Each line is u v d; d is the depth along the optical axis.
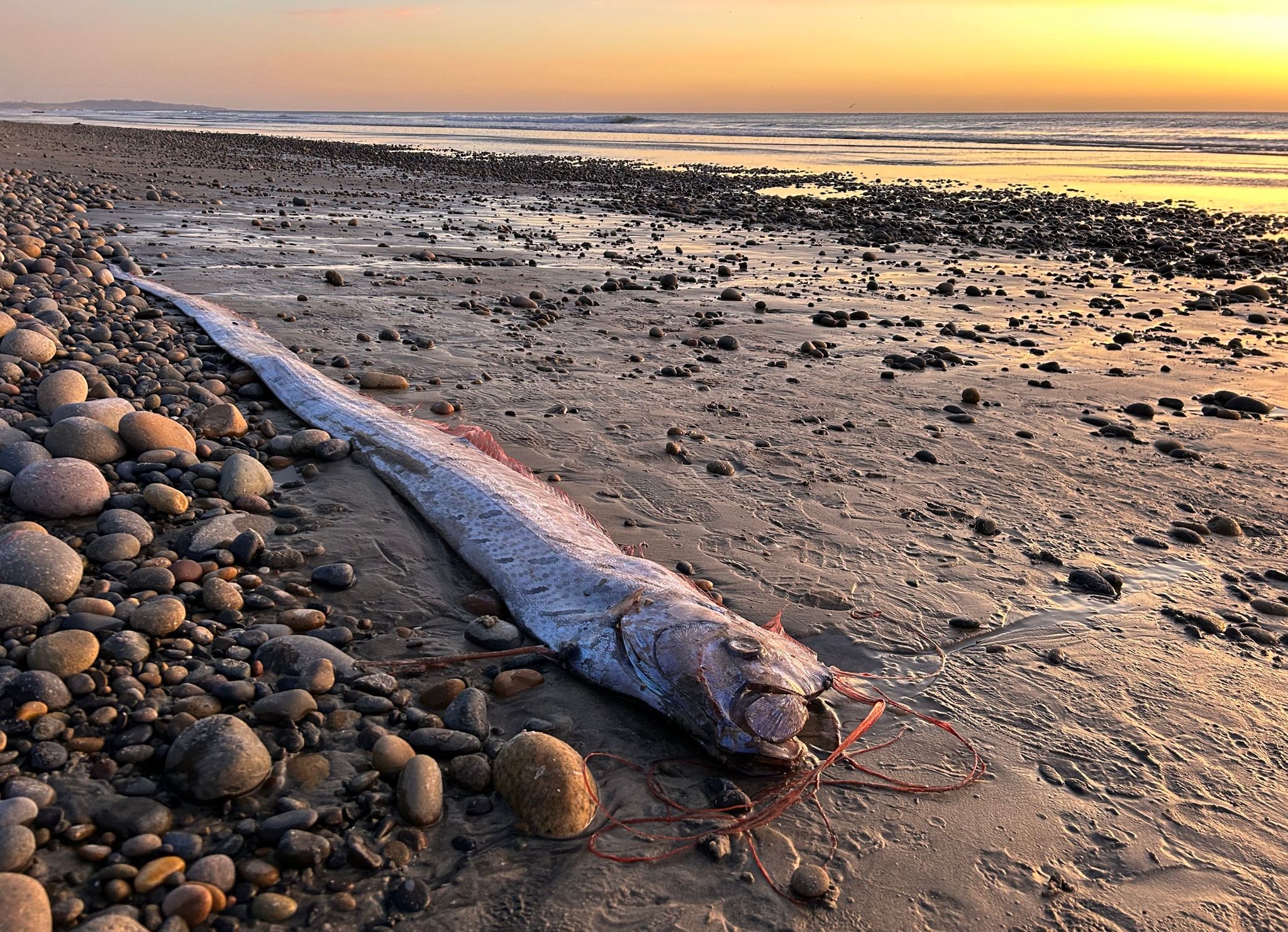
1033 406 2.45
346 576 1.39
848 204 7.78
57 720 0.98
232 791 0.93
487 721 1.11
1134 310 3.81
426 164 11.45
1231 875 0.94
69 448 1.61
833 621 1.38
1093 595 1.48
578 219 6.56
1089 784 1.06
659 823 0.98
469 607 1.37
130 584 1.27
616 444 2.07
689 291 3.95
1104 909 0.90
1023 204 7.82
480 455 1.82
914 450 2.10
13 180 6.14
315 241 4.80
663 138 20.80
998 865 0.95
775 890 0.91
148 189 6.62
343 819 0.93
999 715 1.18
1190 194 8.54
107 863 0.84
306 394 2.12
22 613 1.13
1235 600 1.48
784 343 3.10
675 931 0.85
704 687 1.10
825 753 1.11
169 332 2.65
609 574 1.35
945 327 3.31
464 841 0.93
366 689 1.13
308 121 36.31
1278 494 1.89
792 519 1.72
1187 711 1.19
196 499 1.57
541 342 2.96
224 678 1.10
